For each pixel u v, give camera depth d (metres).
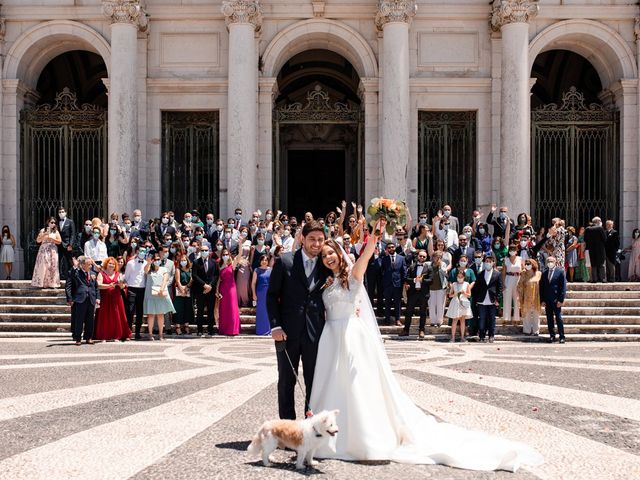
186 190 26.69
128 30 24.88
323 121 26.56
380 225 7.98
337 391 7.72
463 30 26.09
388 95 25.00
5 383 11.72
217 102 26.12
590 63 28.31
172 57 26.12
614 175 26.61
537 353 15.86
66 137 26.78
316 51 32.88
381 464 7.36
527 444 8.03
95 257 20.98
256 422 9.00
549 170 26.92
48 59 27.70
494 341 18.39
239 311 20.23
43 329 19.72
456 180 26.73
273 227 21.67
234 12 24.75
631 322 19.86
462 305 18.05
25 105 27.27
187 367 13.43
